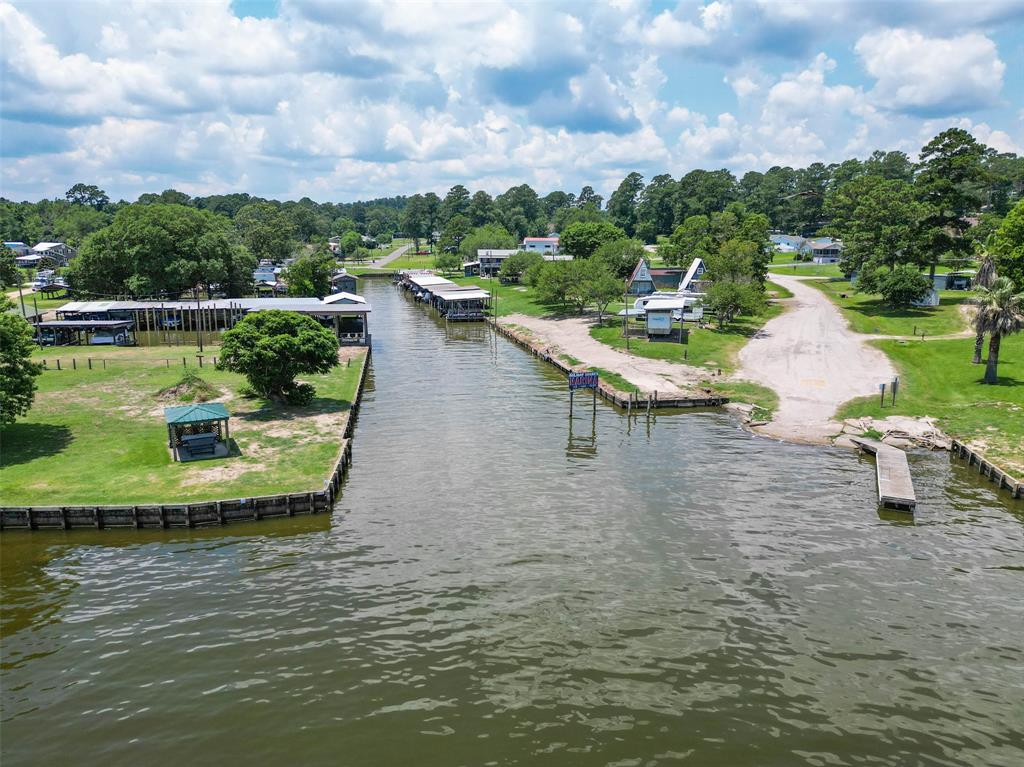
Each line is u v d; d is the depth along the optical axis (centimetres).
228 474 4366
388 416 6072
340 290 15488
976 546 3619
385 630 2905
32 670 2648
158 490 4100
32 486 4122
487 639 2842
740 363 7538
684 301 9488
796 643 2816
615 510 4075
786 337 8612
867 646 2798
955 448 5016
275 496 3984
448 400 6644
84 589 3228
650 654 2744
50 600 3136
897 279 9762
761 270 10806
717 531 3794
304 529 3853
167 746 2280
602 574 3344
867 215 11188
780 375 7025
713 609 3050
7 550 3609
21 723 2378
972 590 3200
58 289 13050
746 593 3177
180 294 12431
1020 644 2812
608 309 11588
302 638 2850
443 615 3009
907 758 2228
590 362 7800
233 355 5784
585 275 11306
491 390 7038
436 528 3853
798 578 3309
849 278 13450
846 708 2452
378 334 10819
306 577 3334
